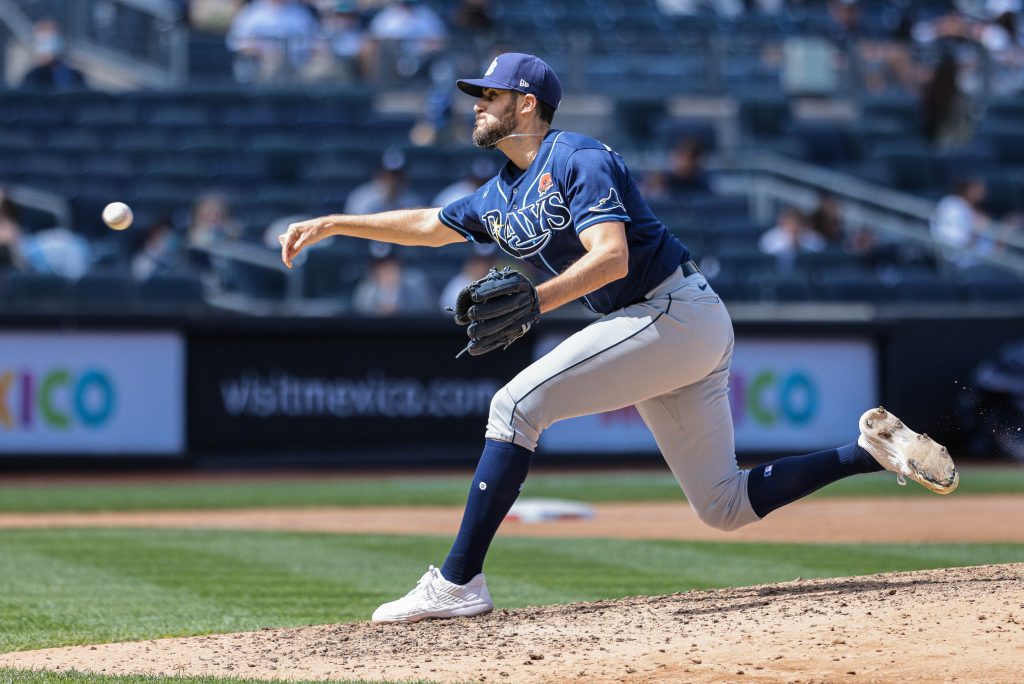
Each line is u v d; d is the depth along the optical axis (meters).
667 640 14.48
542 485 38.16
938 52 63.88
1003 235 51.31
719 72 61.97
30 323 39.56
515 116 15.92
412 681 13.25
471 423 42.53
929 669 12.89
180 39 61.56
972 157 57.97
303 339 41.53
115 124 56.91
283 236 17.80
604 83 61.25
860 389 43.53
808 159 58.56
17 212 44.72
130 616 18.80
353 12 61.88
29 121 56.72
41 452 39.72
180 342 40.72
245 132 56.91
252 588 21.44
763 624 14.87
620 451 42.97
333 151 54.19
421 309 43.44
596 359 15.55
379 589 21.34
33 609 19.39
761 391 42.78
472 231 17.23
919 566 23.39
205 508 33.56
